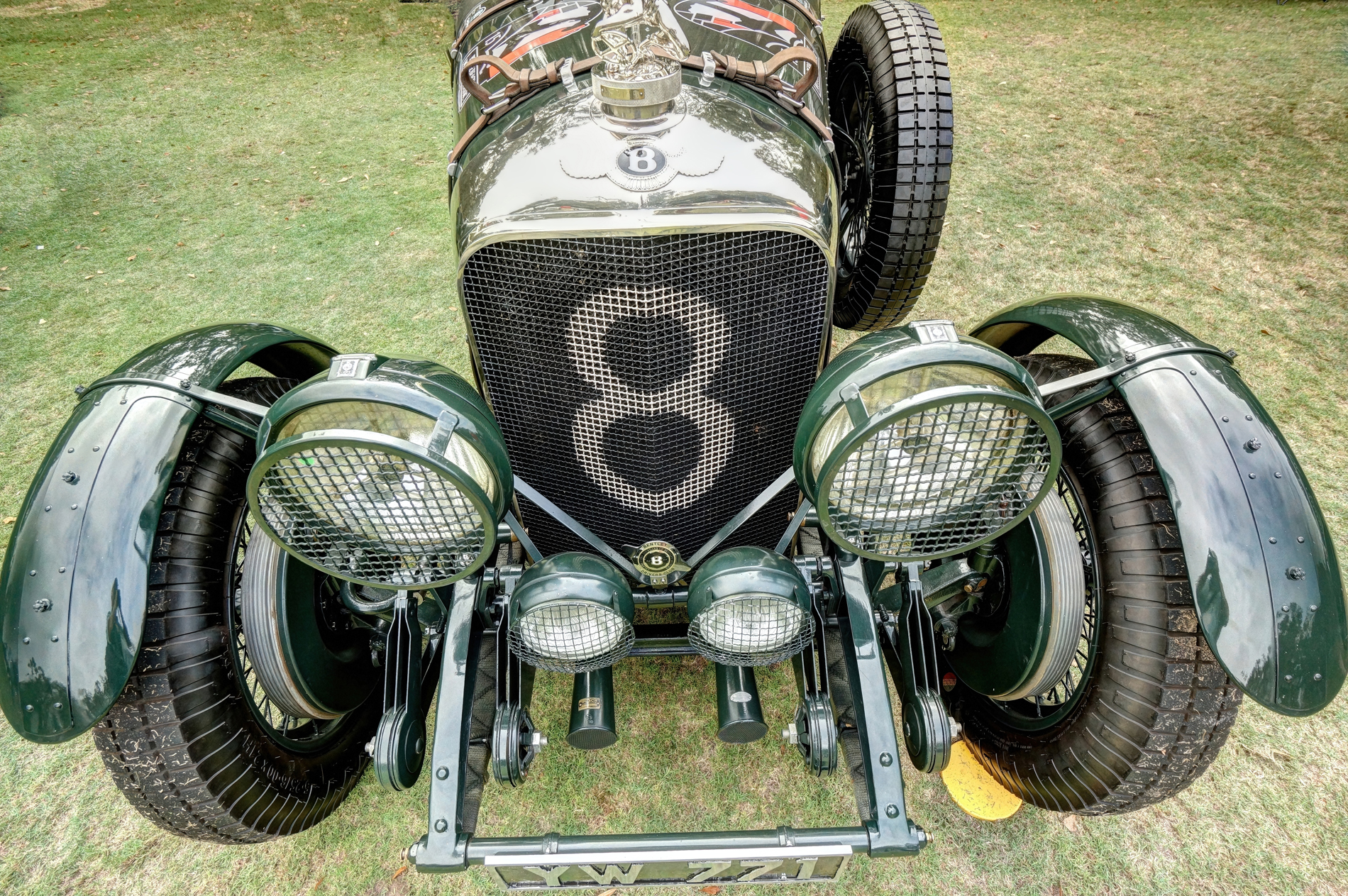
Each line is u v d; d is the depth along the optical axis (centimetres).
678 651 214
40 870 227
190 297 447
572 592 165
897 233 300
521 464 198
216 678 182
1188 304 399
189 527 183
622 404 178
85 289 459
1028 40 729
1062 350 396
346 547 156
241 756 185
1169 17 765
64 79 753
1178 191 488
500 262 163
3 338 424
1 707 158
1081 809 195
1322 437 326
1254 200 474
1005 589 211
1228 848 219
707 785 239
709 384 177
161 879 224
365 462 146
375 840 230
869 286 323
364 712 239
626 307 163
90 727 156
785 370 181
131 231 511
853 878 218
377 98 684
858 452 145
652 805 235
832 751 181
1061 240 448
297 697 200
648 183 162
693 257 159
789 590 167
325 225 505
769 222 156
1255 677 151
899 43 299
